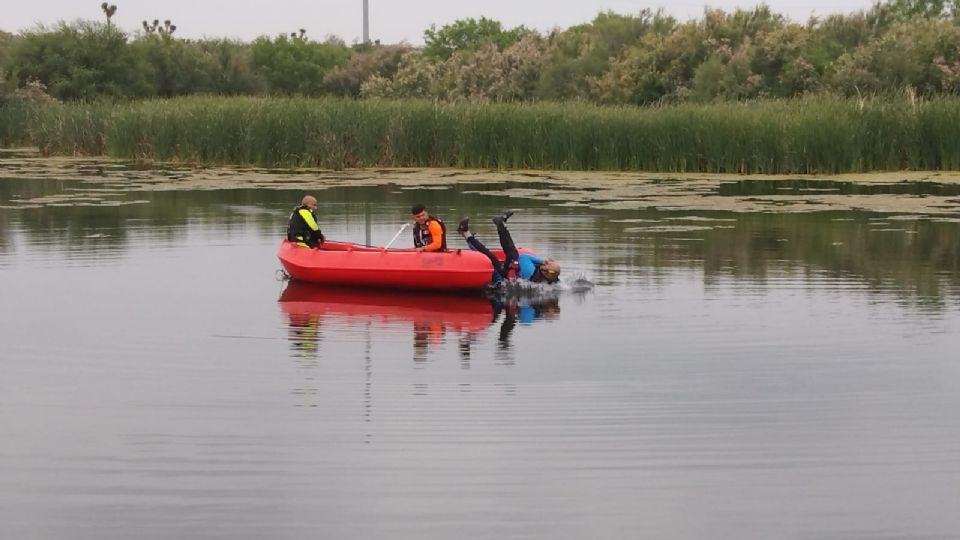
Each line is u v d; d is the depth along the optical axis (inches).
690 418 373.7
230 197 1067.3
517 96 2091.5
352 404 388.2
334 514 299.3
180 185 1154.0
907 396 399.5
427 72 2247.8
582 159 1333.7
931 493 312.7
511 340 482.3
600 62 2017.7
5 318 525.0
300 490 314.2
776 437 356.2
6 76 2023.9
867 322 513.7
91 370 434.3
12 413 380.8
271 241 778.8
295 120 1406.3
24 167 1401.3
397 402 390.6
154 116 1523.1
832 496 311.0
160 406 387.2
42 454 341.4
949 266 660.7
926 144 1288.1
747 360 447.2
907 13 2185.0
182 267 669.9
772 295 576.7
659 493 312.7
